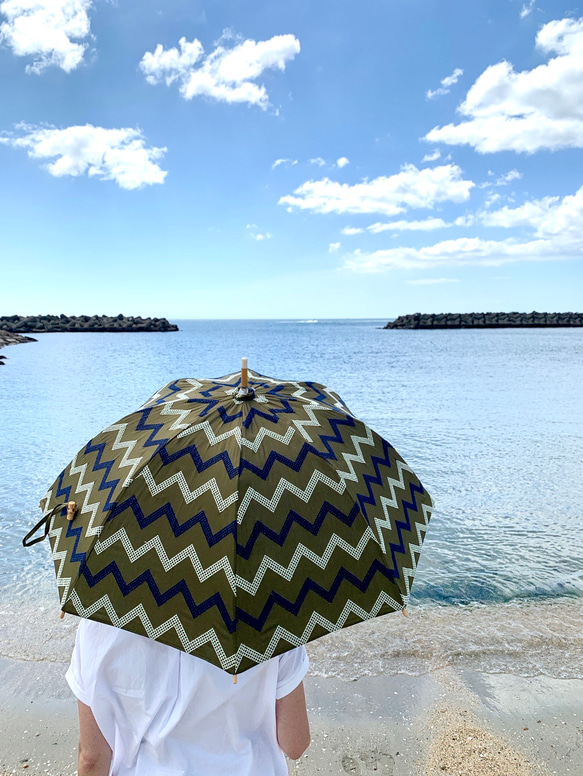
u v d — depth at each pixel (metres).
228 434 1.22
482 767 2.42
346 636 3.49
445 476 7.39
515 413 12.42
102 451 1.30
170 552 1.09
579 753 2.51
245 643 1.02
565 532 5.43
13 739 2.55
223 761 1.13
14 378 19.70
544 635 3.54
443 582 4.34
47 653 3.28
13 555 4.77
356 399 14.66
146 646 1.09
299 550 1.11
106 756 1.12
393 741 2.58
